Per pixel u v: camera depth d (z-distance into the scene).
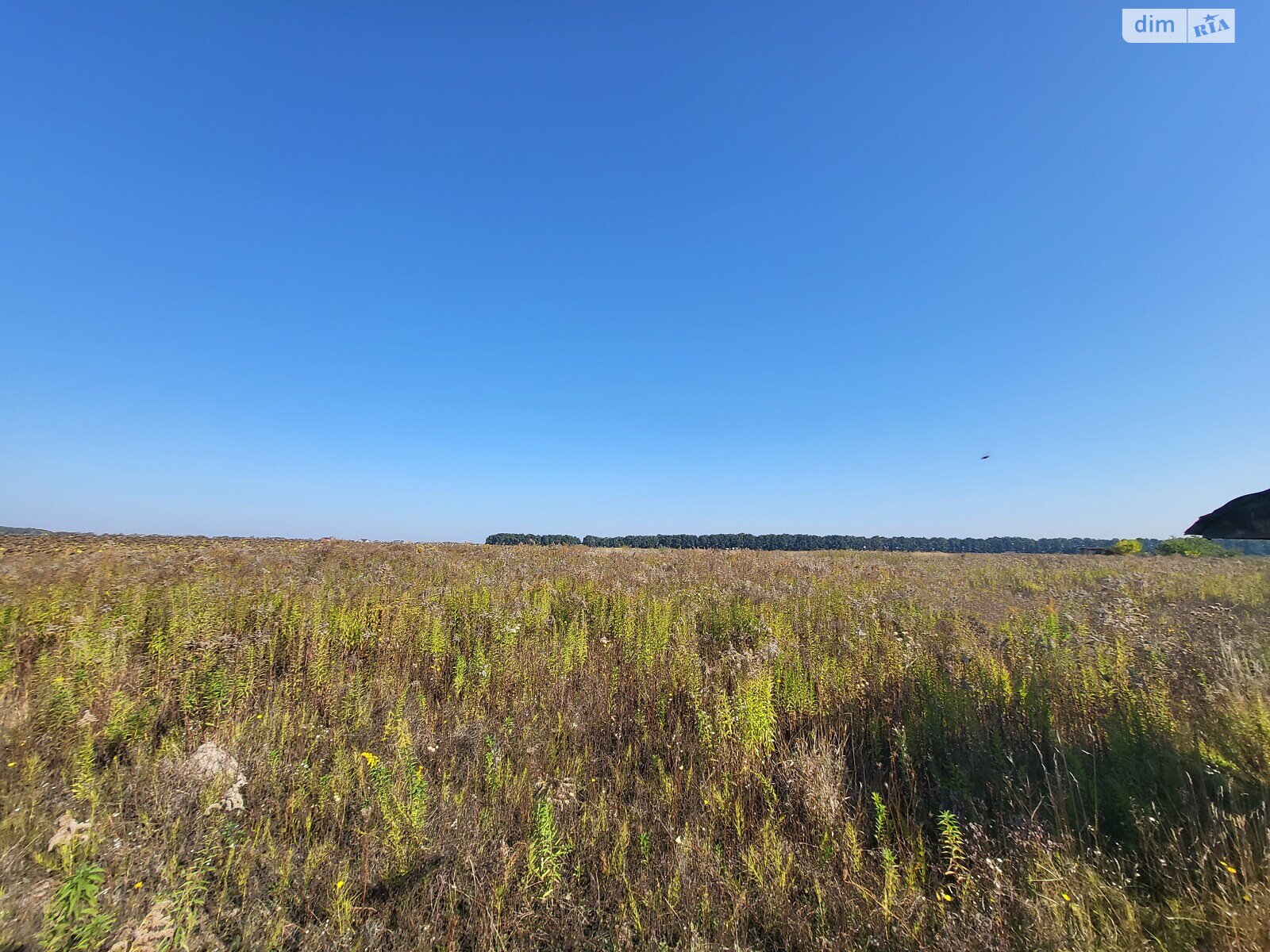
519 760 4.06
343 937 2.61
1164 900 2.69
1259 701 3.79
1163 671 5.31
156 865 2.97
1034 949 2.43
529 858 2.94
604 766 4.22
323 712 4.91
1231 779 3.38
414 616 7.27
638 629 6.71
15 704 4.32
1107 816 3.43
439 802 3.55
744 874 3.08
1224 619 7.71
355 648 6.53
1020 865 2.96
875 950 2.57
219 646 5.83
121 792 3.61
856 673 5.45
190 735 4.43
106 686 4.74
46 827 3.15
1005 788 3.68
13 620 6.10
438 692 5.51
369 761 3.96
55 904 2.49
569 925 2.77
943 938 2.52
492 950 2.60
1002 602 10.07
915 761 4.18
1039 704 4.59
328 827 3.46
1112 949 2.38
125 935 2.46
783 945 2.68
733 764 3.97
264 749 4.11
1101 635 6.64
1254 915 2.42
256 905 2.79
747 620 7.64
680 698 5.20
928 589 11.41
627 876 3.04
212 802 3.45
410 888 2.94
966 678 5.25
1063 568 16.55
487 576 11.00
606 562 15.96
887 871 2.82
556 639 6.58
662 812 3.59
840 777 3.82
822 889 2.91
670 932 2.72
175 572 9.55
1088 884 2.73
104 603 7.13
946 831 3.04
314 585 8.93
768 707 4.42
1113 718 4.22
